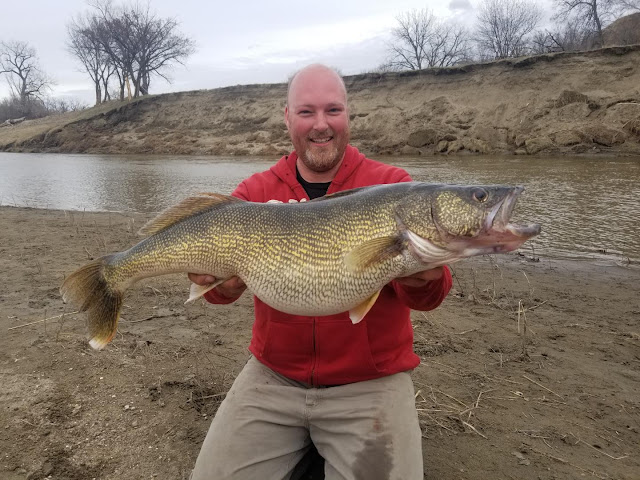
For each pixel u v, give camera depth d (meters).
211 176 6.43
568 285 2.17
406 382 1.05
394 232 0.98
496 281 2.24
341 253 0.98
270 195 1.18
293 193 1.17
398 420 0.96
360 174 1.17
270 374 1.08
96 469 1.03
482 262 2.55
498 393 1.31
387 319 1.04
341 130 1.13
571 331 1.69
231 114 12.62
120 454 1.07
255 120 12.08
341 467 0.96
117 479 1.00
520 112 8.38
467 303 1.96
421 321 1.77
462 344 1.59
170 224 1.08
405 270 0.99
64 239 3.00
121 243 2.88
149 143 12.27
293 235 1.00
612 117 7.45
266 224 1.02
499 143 8.09
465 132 8.49
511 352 1.54
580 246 2.75
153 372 1.39
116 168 7.96
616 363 1.46
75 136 14.10
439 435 1.14
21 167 8.57
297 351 1.05
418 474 0.92
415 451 0.94
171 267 1.07
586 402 1.26
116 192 5.23
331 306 0.99
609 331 1.68
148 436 1.13
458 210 0.98
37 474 1.01
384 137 9.16
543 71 8.83
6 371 1.37
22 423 1.16
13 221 3.62
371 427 0.96
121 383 1.33
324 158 1.13
